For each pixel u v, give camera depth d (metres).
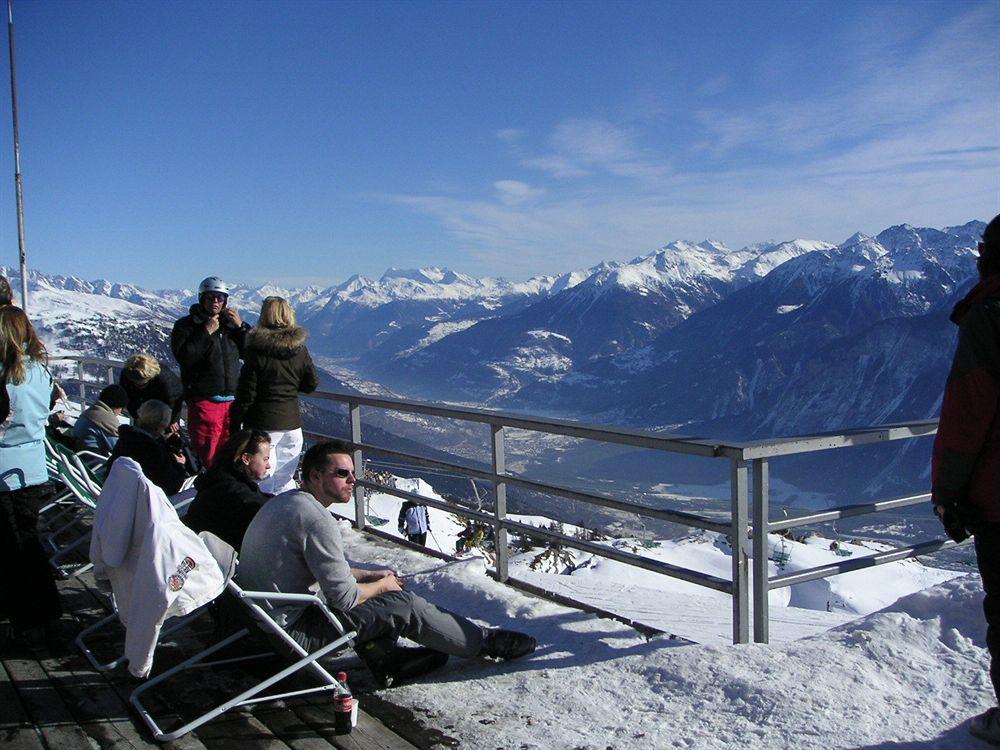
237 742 3.15
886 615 3.73
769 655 3.54
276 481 5.79
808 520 3.83
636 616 5.52
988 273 2.65
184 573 3.04
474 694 3.56
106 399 6.46
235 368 6.38
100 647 4.16
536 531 4.98
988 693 3.13
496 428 5.17
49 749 3.09
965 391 2.58
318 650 3.41
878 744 2.86
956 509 2.71
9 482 4.04
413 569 5.61
